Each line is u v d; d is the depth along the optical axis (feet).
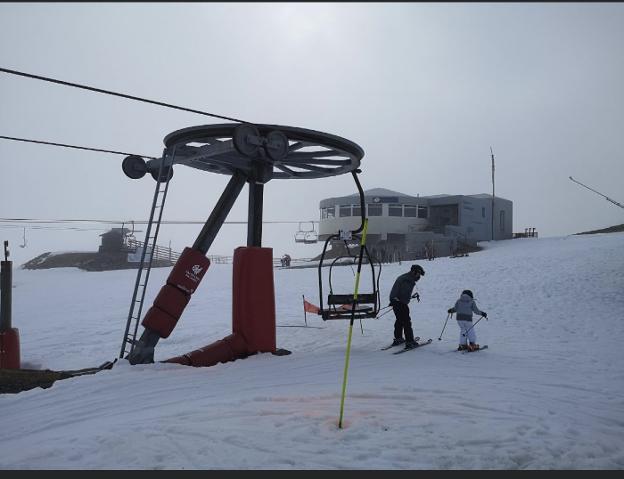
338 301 31.99
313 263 137.28
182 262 29.73
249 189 33.78
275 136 28.78
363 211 34.99
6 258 32.58
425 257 121.08
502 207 154.20
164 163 32.30
